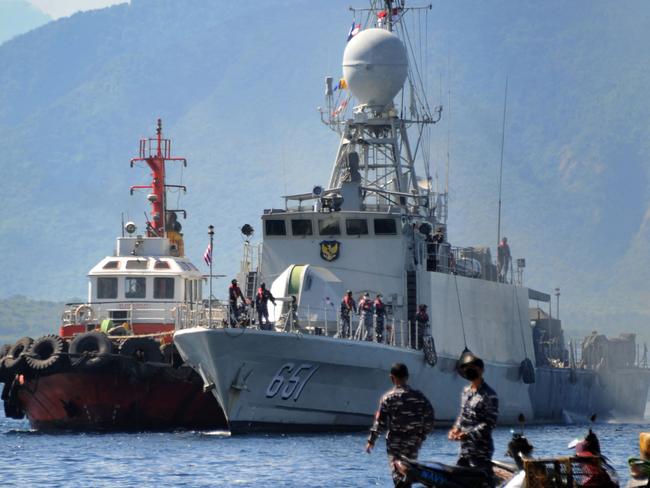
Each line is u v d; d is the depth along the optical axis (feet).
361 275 354.13
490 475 165.99
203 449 287.07
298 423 319.88
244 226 364.99
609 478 172.24
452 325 366.63
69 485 231.71
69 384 345.72
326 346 311.06
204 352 305.94
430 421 171.01
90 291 380.99
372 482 234.58
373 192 390.42
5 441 314.14
